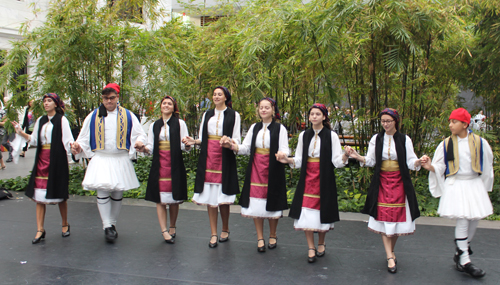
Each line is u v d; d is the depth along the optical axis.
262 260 3.79
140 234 4.52
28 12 10.62
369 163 3.71
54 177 4.19
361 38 5.40
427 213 5.34
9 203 5.80
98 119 4.22
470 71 6.05
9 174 8.06
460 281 3.30
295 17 5.63
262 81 6.33
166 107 4.31
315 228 3.69
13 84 6.97
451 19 5.32
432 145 6.34
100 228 4.72
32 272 3.43
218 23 7.25
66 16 6.58
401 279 3.35
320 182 3.72
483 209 3.40
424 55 6.00
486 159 3.50
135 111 7.69
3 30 10.15
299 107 6.96
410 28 5.40
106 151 4.21
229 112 4.26
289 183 6.84
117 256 3.83
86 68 6.73
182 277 3.37
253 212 3.98
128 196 6.25
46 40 6.50
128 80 7.44
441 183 3.59
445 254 3.93
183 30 8.51
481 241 4.29
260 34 5.86
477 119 6.42
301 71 6.26
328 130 3.82
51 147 4.21
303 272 3.50
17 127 4.16
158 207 4.30
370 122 6.01
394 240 3.67
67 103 7.08
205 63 7.12
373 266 3.64
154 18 7.64
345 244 4.24
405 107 5.96
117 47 7.06
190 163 8.23
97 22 6.92
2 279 3.28
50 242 4.20
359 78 6.18
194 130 8.42
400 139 3.59
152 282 3.26
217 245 4.18
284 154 3.80
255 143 4.10
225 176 4.13
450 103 6.34
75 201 5.97
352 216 5.30
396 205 3.50
